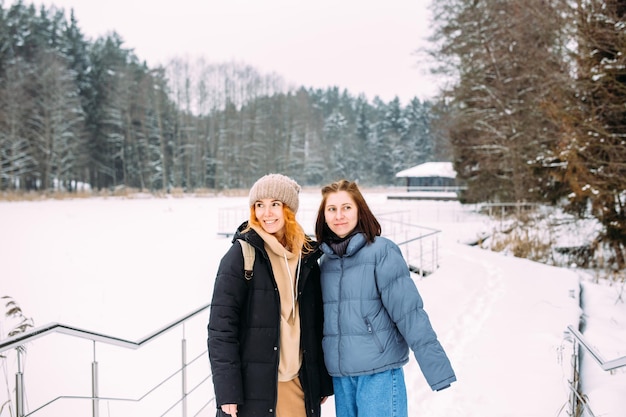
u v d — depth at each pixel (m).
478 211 24.81
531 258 11.00
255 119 53.72
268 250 2.20
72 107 42.25
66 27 50.34
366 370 2.14
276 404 2.07
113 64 50.03
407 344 2.26
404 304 2.14
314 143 64.81
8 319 6.26
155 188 49.00
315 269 2.37
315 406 2.21
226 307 2.03
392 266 2.19
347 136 74.06
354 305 2.18
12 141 36.56
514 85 18.47
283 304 2.15
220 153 52.16
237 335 2.05
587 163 10.05
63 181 42.59
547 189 13.50
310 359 2.21
